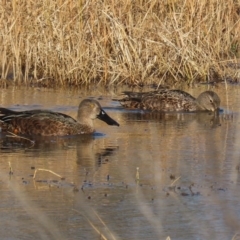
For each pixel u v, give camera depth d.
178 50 21.88
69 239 9.67
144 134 15.47
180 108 18.36
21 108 17.59
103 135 15.42
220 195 11.41
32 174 12.33
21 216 10.43
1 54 21.59
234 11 24.67
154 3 21.77
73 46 21.39
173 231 9.97
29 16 21.42
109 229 10.01
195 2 22.36
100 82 21.36
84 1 21.48
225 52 23.86
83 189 11.60
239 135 15.40
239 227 10.10
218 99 18.33
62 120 15.40
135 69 21.47
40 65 21.73
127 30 21.89
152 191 11.56
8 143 14.66
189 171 12.65
